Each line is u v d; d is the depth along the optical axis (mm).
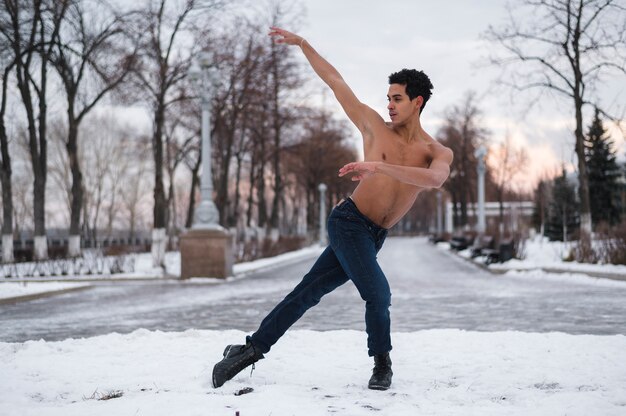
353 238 3654
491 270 21375
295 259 35219
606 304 10750
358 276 3643
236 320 9172
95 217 55438
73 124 29094
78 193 29391
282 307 3865
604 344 5246
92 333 8016
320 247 51344
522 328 7781
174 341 5711
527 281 17234
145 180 62125
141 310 11055
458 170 55250
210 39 26000
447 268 24469
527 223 56000
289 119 36438
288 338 5941
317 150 52500
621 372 4129
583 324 8125
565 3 20906
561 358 4660
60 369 4395
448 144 55562
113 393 3598
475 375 4117
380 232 3760
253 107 31453
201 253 19562
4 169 27062
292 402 3326
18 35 25109
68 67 28719
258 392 3604
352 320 8938
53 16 25484
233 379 3988
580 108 21469
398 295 13055
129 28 24156
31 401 3527
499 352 4977
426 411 3100
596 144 47844
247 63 27688
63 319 9820
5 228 26891
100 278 19938
